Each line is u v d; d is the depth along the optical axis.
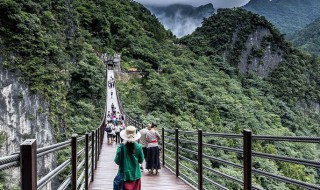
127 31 101.25
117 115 31.91
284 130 60.91
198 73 93.06
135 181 5.23
